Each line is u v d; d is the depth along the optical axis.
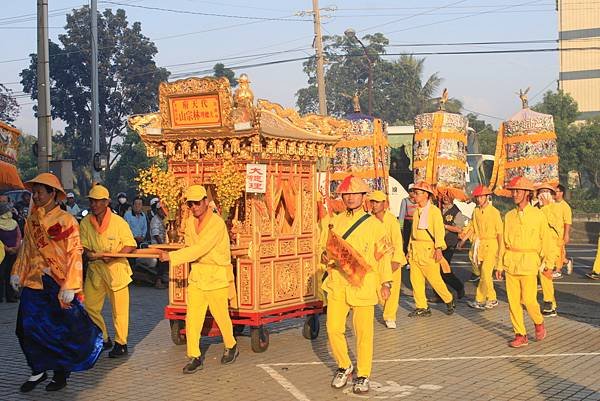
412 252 12.05
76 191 50.56
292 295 9.72
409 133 24.38
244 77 8.95
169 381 7.98
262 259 9.24
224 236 8.51
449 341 10.01
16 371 8.57
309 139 9.79
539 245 9.70
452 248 13.52
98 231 9.00
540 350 9.39
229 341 8.73
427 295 14.53
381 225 7.63
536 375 8.06
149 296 15.01
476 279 16.36
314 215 10.16
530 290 9.69
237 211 9.49
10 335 10.87
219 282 8.45
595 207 43.81
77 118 49.59
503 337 10.27
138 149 46.38
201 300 8.43
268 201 9.39
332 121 10.41
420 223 11.94
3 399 7.37
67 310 7.48
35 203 7.55
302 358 8.98
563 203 15.39
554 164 16.69
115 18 50.25
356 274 7.42
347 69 64.75
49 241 7.46
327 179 11.48
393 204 24.19
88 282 9.15
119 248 9.03
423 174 17.05
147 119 9.74
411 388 7.56
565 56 72.56
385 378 7.98
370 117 17.14
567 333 10.54
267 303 9.33
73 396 7.45
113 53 49.88
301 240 9.90
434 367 8.48
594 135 47.69
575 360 8.79
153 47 50.88
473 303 12.91
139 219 16.73
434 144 16.98
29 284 7.52
